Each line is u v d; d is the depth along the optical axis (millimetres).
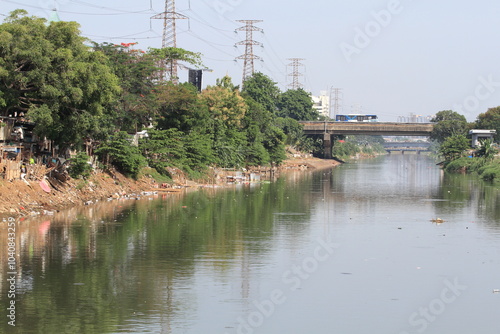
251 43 173750
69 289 34062
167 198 73688
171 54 104250
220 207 67188
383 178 124250
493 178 115938
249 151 125812
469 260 42656
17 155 59312
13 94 58344
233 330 29078
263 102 172375
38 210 56281
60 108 61281
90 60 62906
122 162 78125
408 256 43594
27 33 57969
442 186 102688
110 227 51656
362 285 36406
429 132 180875
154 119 95688
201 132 104312
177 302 32500
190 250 44000
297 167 161000
